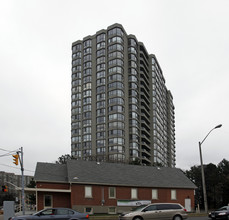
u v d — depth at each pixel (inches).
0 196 4909.0
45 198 1439.5
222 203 2861.7
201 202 3016.7
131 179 1614.2
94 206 1472.7
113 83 3991.1
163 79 5433.1
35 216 776.3
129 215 856.3
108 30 4244.6
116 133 3791.8
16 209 2447.1
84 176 1507.1
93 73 4227.4
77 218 799.1
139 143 4055.1
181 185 1691.7
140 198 1581.0
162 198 1626.5
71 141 4170.8
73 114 4249.5
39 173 1494.8
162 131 4918.8
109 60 4116.6
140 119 4173.2
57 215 791.7
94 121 4028.1
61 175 1531.7
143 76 4409.5
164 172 1798.7
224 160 3272.6
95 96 4119.1
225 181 2834.6
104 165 1675.7
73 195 1445.6
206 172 3102.9
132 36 4352.9
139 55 4461.1
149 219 864.9
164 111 5255.9
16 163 1167.0
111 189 1537.9
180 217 892.6
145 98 4370.1
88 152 3944.4
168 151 5442.9
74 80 4375.0
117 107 3880.4
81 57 4416.8
